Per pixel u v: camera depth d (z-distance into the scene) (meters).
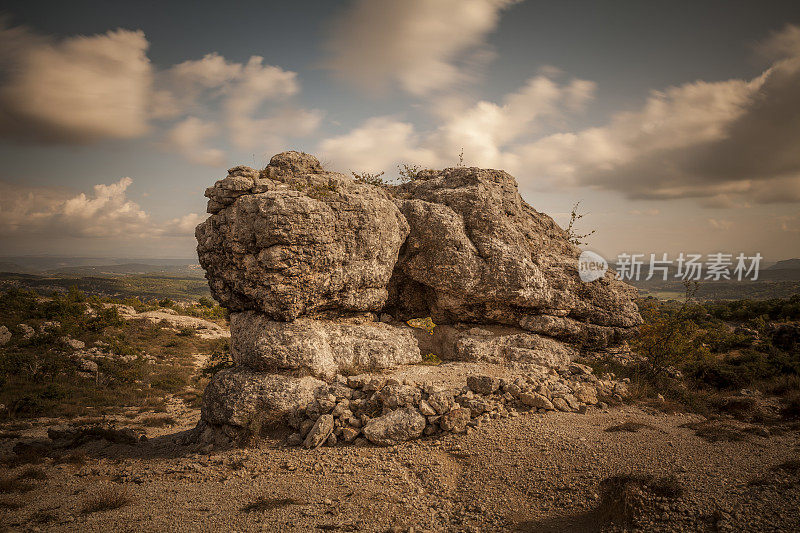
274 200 14.12
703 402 14.13
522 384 13.66
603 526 7.12
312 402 13.16
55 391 27.00
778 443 10.11
